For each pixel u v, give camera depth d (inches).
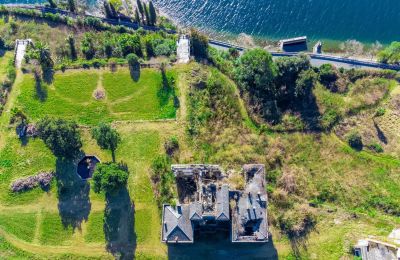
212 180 3681.1
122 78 4355.3
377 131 4318.4
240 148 4008.4
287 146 4133.9
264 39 5034.5
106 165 3659.0
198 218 3383.4
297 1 5098.4
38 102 4229.8
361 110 4434.1
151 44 4537.4
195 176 3735.2
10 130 4084.6
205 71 4421.8
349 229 3730.3
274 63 4392.2
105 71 4389.8
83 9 5078.7
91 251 3681.1
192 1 5206.7
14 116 4087.1
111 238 3713.1
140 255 3654.0
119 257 3644.2
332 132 4279.0
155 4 5187.0
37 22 4889.3
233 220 3457.2
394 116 4411.9
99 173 3580.2
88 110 4197.8
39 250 3695.9
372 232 3703.3
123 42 4534.9
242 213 3447.3
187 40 4608.8
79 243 3708.2
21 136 4052.7
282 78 4397.1
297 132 4239.7
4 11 4916.3
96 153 3981.3
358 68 4702.3
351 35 4965.6
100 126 3747.5
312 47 4936.0
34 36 4758.9
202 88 4311.0
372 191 3946.9
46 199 3841.0
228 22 5123.0
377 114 4330.7
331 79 4608.8
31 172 3927.2
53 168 3927.2
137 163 3941.9
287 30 5039.4
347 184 3969.0
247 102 4303.6
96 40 4707.2
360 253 3533.5
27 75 4362.7
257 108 4281.5
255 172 3634.4
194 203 3427.7
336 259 3599.9
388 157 4165.8
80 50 4628.4
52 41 4729.3
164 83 4318.4
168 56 4505.4
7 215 3806.6
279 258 3634.4
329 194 3895.2
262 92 4384.8
